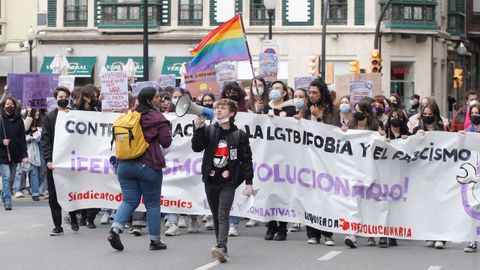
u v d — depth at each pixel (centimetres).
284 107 1533
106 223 1592
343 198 1366
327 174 1377
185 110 1174
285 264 1183
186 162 1473
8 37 5047
